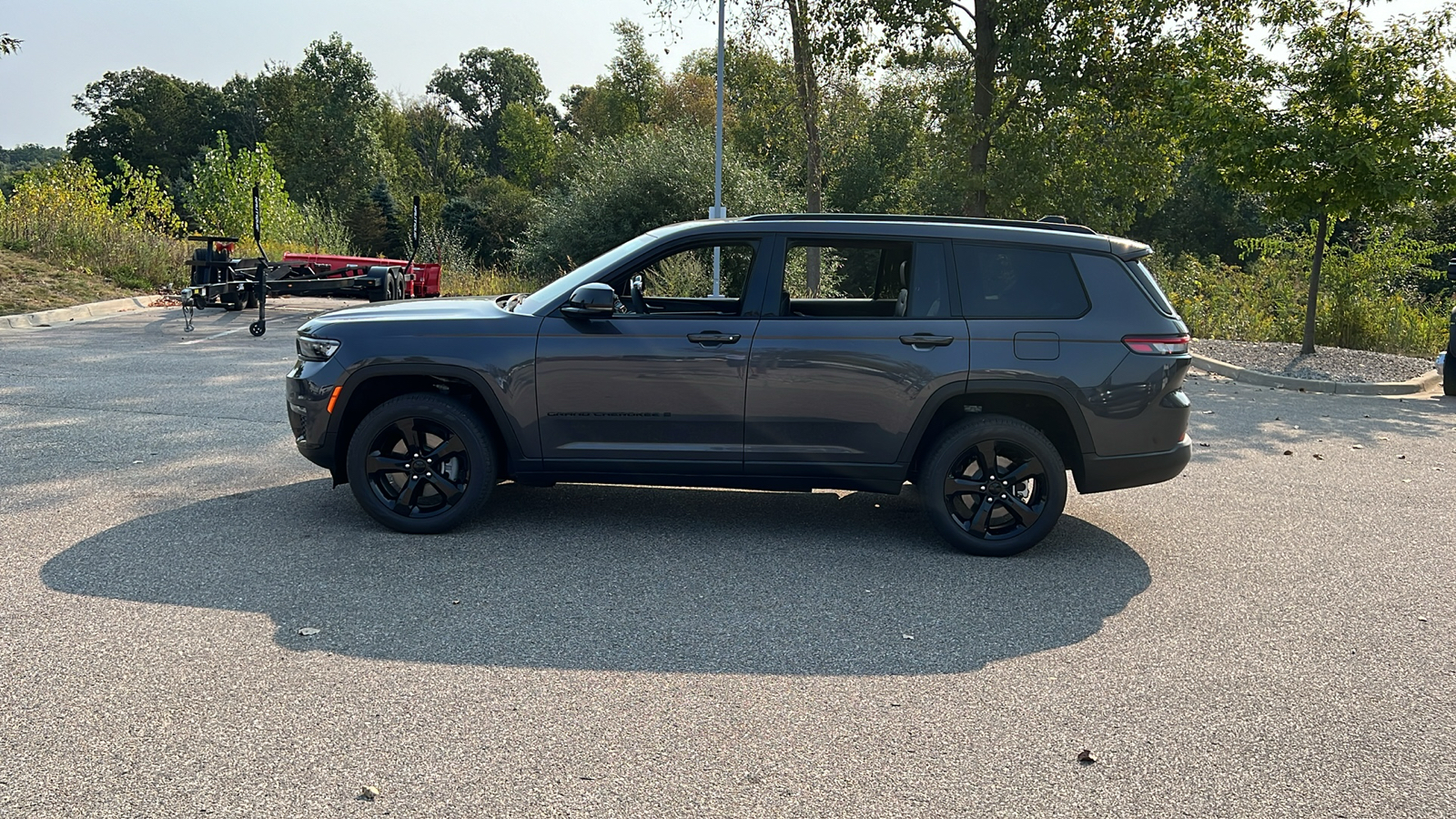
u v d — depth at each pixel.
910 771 3.19
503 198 57.97
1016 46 23.25
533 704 3.58
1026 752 3.35
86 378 10.42
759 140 35.22
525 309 5.63
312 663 3.86
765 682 3.84
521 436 5.54
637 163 28.98
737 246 5.65
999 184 24.78
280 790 2.96
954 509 5.60
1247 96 15.63
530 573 5.00
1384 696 3.87
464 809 2.89
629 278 5.69
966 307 5.50
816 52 24.31
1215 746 3.43
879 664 4.04
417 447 5.60
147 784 2.97
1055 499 5.49
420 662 3.92
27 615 4.23
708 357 5.44
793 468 5.54
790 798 3.01
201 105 79.00
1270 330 20.11
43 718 3.36
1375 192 14.68
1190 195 51.12
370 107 69.38
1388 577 5.39
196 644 4.00
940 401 5.44
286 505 6.06
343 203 64.38
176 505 5.99
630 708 3.58
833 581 5.06
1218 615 4.74
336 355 5.55
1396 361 15.73
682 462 5.55
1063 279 5.54
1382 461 8.59
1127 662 4.15
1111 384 5.44
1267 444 9.24
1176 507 6.85
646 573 5.07
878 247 5.63
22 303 16.30
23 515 5.67
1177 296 22.72
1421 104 14.61
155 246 21.00
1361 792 3.16
